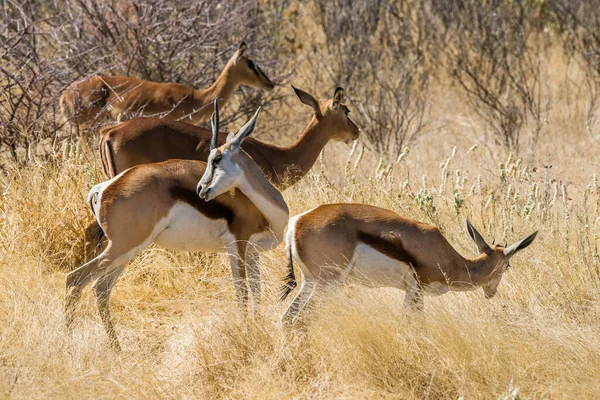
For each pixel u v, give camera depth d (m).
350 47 48.62
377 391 19.09
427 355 20.03
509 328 21.53
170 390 19.30
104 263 20.80
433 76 52.16
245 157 21.52
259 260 23.80
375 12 53.16
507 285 24.39
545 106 47.00
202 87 42.53
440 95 49.44
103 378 19.41
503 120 43.50
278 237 22.80
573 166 37.38
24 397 18.16
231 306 22.22
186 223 21.33
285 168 29.52
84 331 21.78
